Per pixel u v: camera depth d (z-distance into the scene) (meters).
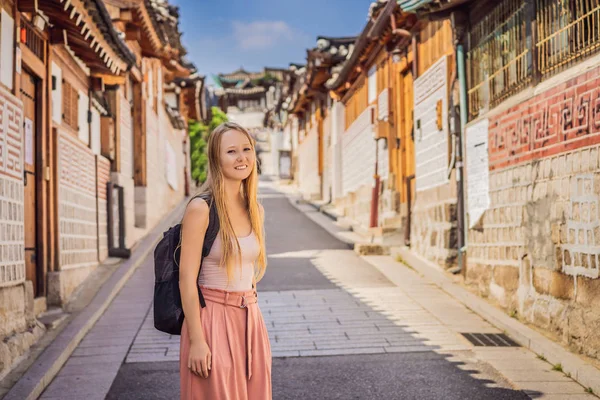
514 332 6.73
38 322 6.75
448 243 10.39
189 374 3.03
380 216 15.53
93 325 7.53
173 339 6.92
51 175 8.03
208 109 33.09
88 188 10.21
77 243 9.33
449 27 10.49
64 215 8.58
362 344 6.63
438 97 10.98
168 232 3.16
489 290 8.27
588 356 5.60
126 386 5.42
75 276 9.05
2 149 5.89
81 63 9.92
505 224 7.73
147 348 6.56
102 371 5.77
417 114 12.34
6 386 5.04
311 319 7.79
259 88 63.94
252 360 3.16
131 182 14.13
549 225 6.46
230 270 3.10
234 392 3.06
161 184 19.42
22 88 7.25
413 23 12.27
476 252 8.86
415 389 5.22
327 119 25.50
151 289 9.73
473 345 6.50
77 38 8.60
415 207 12.46
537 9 6.86
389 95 14.77
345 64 18.23
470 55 9.06
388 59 14.95
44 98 7.84
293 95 31.64
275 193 32.12
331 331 7.19
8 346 5.48
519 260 7.28
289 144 42.25
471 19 8.98
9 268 5.96
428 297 8.98
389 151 14.71
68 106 9.22
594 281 5.55
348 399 5.05
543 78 6.76
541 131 6.67
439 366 5.83
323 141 26.75
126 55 9.73
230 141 3.15
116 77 10.56
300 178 34.84
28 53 7.22
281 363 6.06
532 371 5.59
